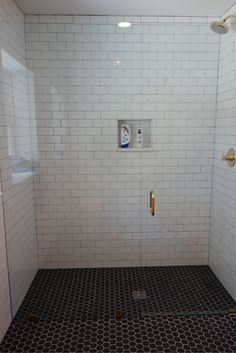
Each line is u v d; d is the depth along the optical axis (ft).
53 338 5.73
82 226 8.33
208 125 7.95
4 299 5.86
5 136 6.01
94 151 7.97
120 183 8.16
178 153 8.07
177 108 7.85
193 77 7.70
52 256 8.45
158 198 8.29
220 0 6.46
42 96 7.62
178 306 6.72
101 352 5.36
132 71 7.62
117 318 6.28
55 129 7.79
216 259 8.01
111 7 6.84
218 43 7.54
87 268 8.52
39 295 7.18
